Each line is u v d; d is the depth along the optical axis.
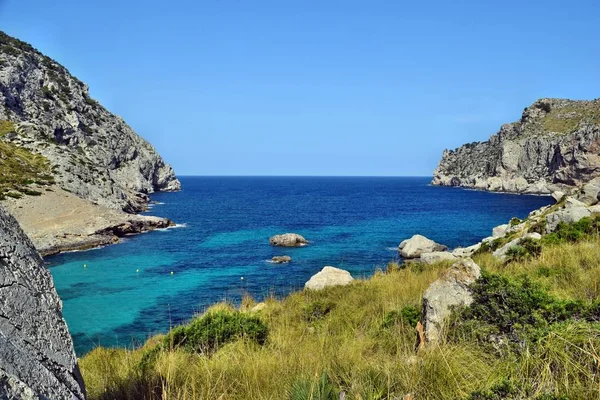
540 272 8.88
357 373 4.61
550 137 143.38
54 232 43.19
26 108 90.81
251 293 25.52
